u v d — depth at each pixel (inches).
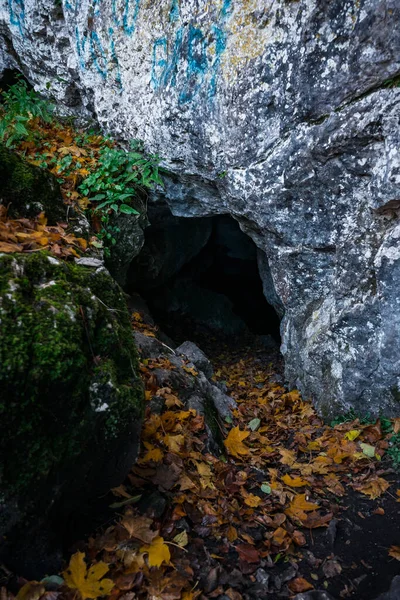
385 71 101.2
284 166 124.6
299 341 156.7
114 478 75.5
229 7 117.3
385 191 109.1
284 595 73.6
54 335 62.1
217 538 82.5
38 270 70.7
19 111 158.2
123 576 67.4
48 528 67.2
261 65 116.5
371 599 74.5
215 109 130.0
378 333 123.5
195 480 93.0
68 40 173.5
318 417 143.6
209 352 256.8
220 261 350.9
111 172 153.7
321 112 113.4
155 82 143.8
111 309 80.4
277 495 99.5
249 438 130.3
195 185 161.3
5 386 57.1
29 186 105.9
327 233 131.1
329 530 90.2
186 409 118.3
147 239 222.5
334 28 103.2
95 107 175.0
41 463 61.4
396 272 116.0
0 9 184.9
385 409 127.3
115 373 70.8
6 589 60.1
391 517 95.3
